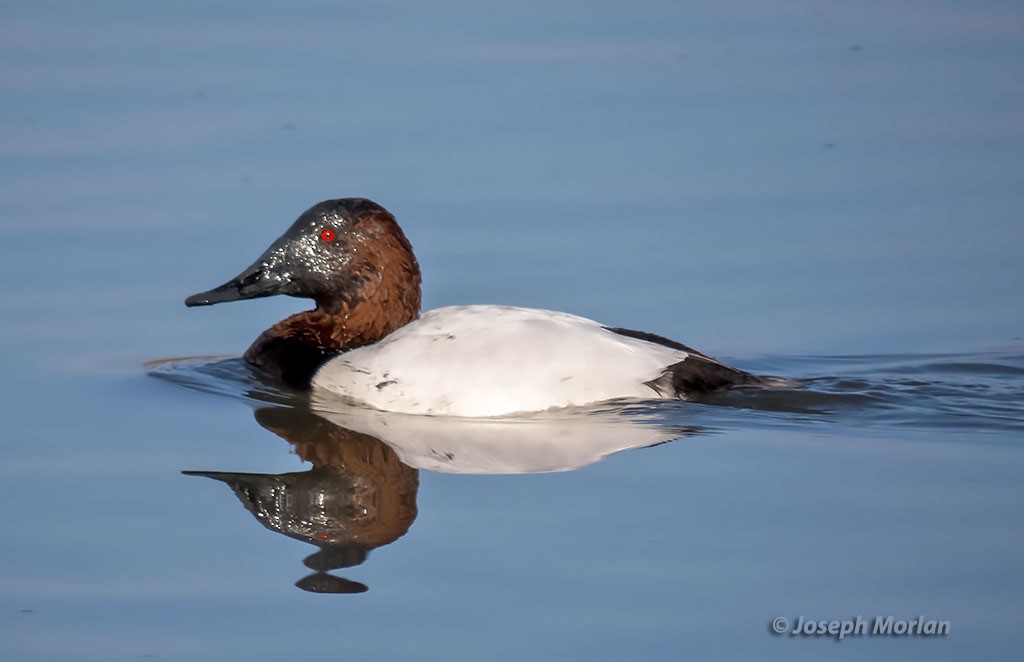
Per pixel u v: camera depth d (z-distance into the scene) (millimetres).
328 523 9734
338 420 11523
